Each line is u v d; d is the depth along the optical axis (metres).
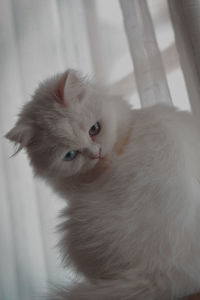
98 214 0.45
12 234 0.78
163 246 0.43
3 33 0.81
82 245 0.45
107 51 0.74
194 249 0.44
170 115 0.49
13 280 0.78
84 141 0.48
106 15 0.74
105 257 0.44
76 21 0.78
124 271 0.44
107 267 0.45
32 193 0.79
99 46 0.75
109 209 0.45
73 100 0.49
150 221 0.43
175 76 0.61
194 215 0.44
